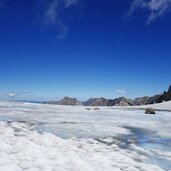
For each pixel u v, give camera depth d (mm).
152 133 17562
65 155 9555
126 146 12797
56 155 9453
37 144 11062
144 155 11062
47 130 16297
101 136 15219
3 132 13781
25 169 7664
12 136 12562
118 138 14992
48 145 11172
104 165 8750
